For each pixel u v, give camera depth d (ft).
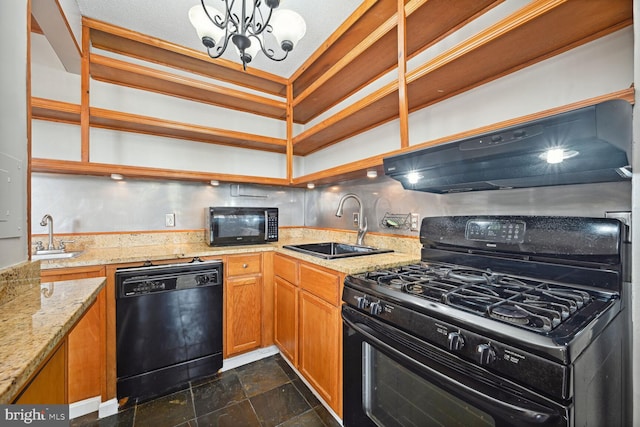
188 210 8.02
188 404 5.42
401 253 6.06
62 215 6.48
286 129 8.95
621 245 3.16
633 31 2.97
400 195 6.30
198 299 6.19
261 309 7.14
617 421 2.80
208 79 7.91
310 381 5.62
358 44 6.03
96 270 5.32
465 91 4.97
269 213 8.02
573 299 3.01
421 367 3.05
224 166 8.59
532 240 3.84
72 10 5.11
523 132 2.89
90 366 5.17
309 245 7.86
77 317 2.35
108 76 6.64
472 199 4.90
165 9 5.49
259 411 5.22
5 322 2.09
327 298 5.10
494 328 2.51
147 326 5.65
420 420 3.34
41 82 6.15
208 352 6.30
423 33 5.17
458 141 3.54
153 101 7.44
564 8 3.09
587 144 2.58
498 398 2.42
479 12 4.64
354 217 7.69
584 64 3.62
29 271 2.84
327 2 5.28
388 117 6.50
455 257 4.82
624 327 3.04
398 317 3.40
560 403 2.11
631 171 2.89
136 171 6.40
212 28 4.11
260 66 7.55
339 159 8.29
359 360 4.15
